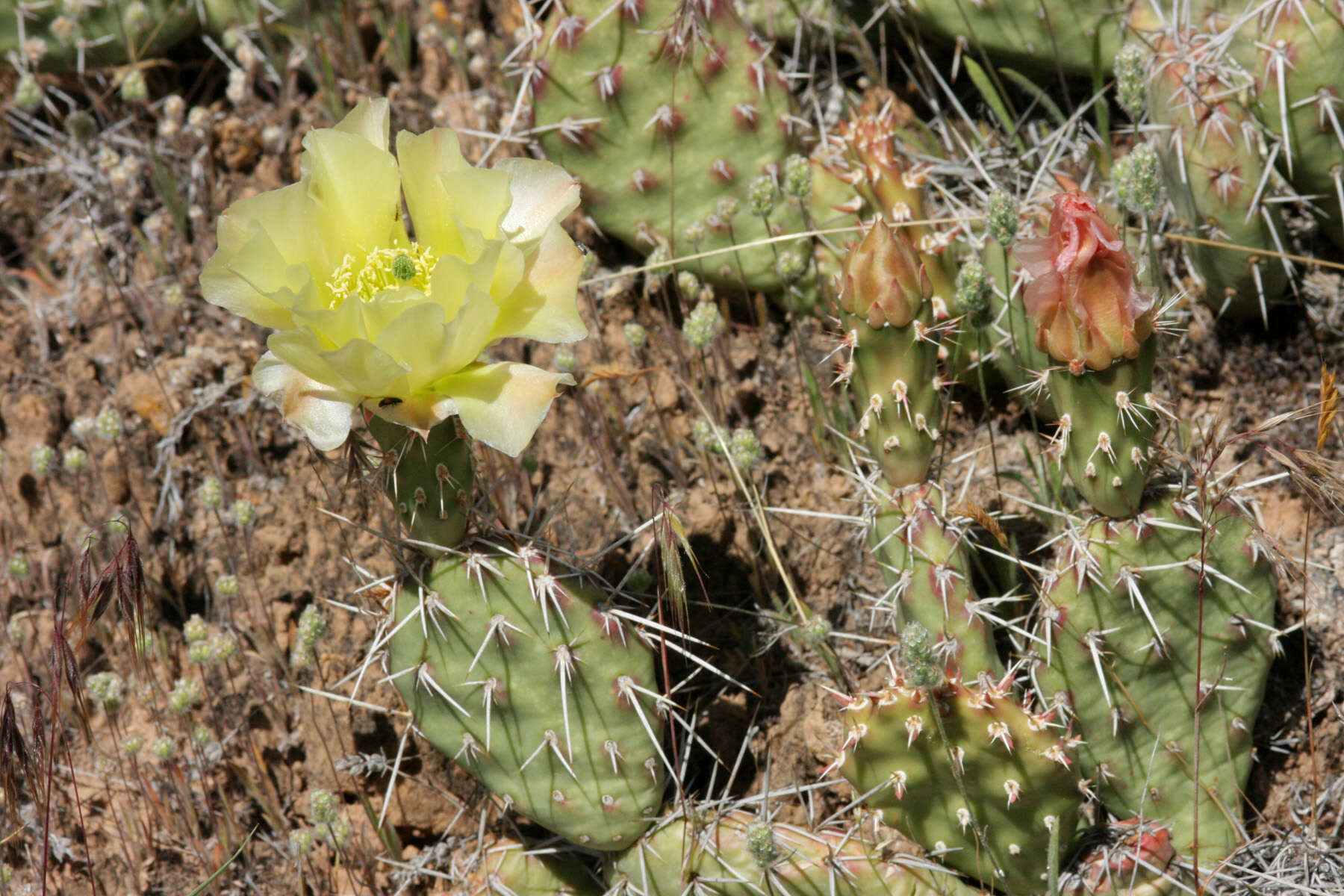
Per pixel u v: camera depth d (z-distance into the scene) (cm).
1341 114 233
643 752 196
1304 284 262
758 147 257
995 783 187
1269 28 230
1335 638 228
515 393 166
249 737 242
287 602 255
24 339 295
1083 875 201
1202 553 184
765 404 265
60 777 245
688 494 250
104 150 304
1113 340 175
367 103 180
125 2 317
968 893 204
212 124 314
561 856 218
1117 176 216
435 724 196
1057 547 230
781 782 226
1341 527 240
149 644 255
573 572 191
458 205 173
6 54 319
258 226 167
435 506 180
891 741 184
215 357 278
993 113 297
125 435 271
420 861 232
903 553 196
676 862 202
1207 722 207
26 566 246
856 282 185
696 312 228
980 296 205
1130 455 184
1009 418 258
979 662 197
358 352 155
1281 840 216
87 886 236
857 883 198
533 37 265
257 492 269
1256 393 258
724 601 245
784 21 300
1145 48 259
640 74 250
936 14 278
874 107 285
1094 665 199
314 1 324
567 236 176
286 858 236
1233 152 230
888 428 193
